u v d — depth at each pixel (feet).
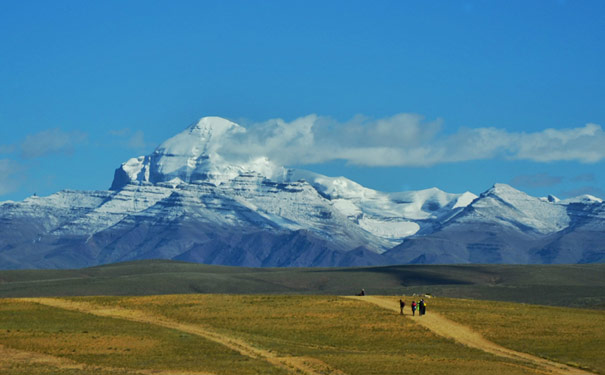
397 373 515.09
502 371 524.93
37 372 495.41
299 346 620.90
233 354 570.87
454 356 586.45
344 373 515.50
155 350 579.07
